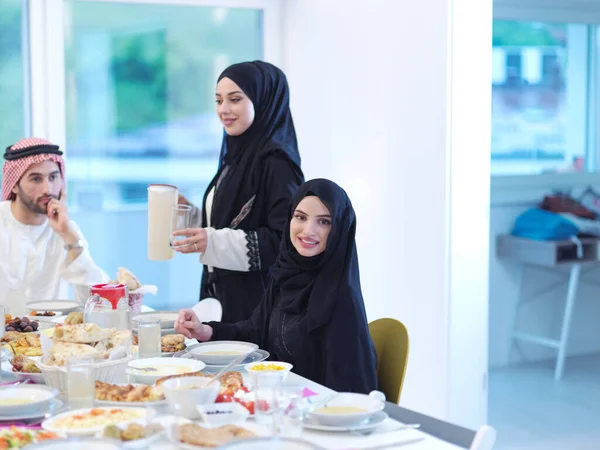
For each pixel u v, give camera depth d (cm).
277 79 318
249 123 312
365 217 431
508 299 533
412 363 398
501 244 522
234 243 290
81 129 457
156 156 475
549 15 527
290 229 232
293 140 325
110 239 468
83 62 454
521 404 447
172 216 281
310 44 473
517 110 527
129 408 163
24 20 440
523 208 530
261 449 139
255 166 305
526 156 532
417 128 387
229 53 490
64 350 187
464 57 370
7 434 146
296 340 227
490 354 531
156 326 213
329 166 462
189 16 477
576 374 513
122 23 461
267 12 494
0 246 313
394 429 160
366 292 434
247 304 305
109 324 207
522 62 526
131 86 466
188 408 163
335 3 446
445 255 373
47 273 322
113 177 466
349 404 169
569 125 545
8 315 250
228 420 159
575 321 562
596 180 552
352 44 434
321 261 225
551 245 489
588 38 544
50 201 307
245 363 210
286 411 153
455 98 369
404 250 401
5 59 438
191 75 480
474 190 377
